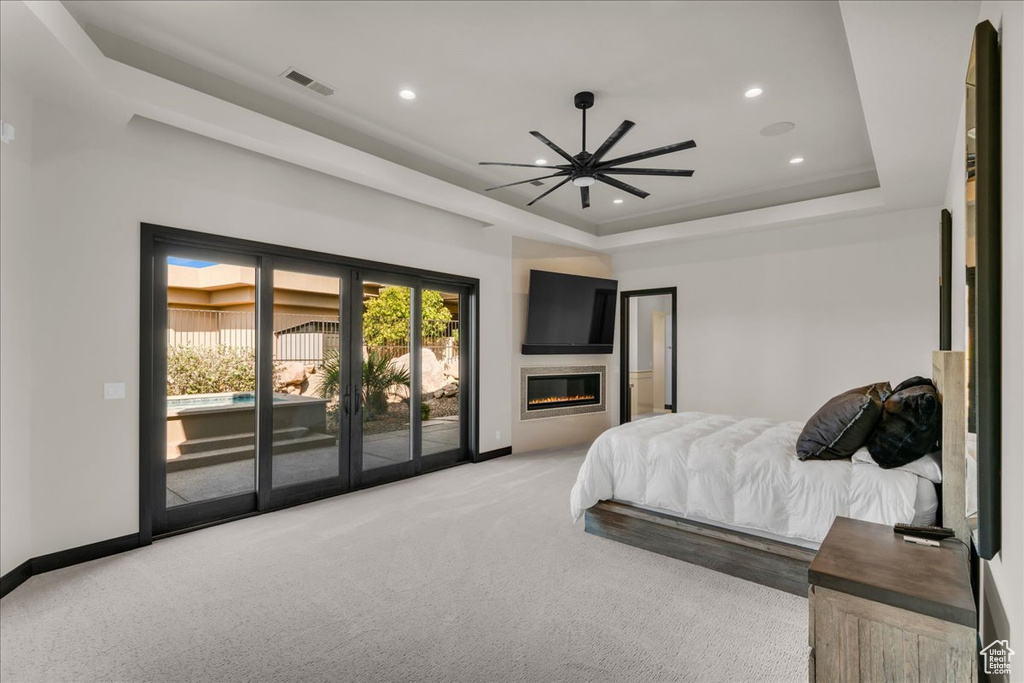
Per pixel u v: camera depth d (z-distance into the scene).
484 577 2.88
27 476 2.85
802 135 4.23
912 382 3.20
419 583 2.81
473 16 2.76
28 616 2.46
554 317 6.58
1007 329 1.26
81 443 3.07
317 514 3.96
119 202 3.24
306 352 4.31
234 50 3.10
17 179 2.77
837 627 1.42
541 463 5.78
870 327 5.33
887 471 2.55
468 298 5.86
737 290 6.25
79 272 3.07
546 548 3.29
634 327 8.24
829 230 5.59
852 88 3.47
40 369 2.91
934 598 1.29
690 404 6.60
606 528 3.44
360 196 4.66
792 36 2.90
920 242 5.05
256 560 3.10
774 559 2.77
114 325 3.21
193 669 2.06
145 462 3.33
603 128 4.14
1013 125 1.21
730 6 2.65
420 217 5.21
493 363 6.07
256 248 3.91
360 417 4.69
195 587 2.76
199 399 3.74
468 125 4.10
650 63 3.19
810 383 5.71
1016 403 1.16
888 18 2.11
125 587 2.75
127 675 2.03
